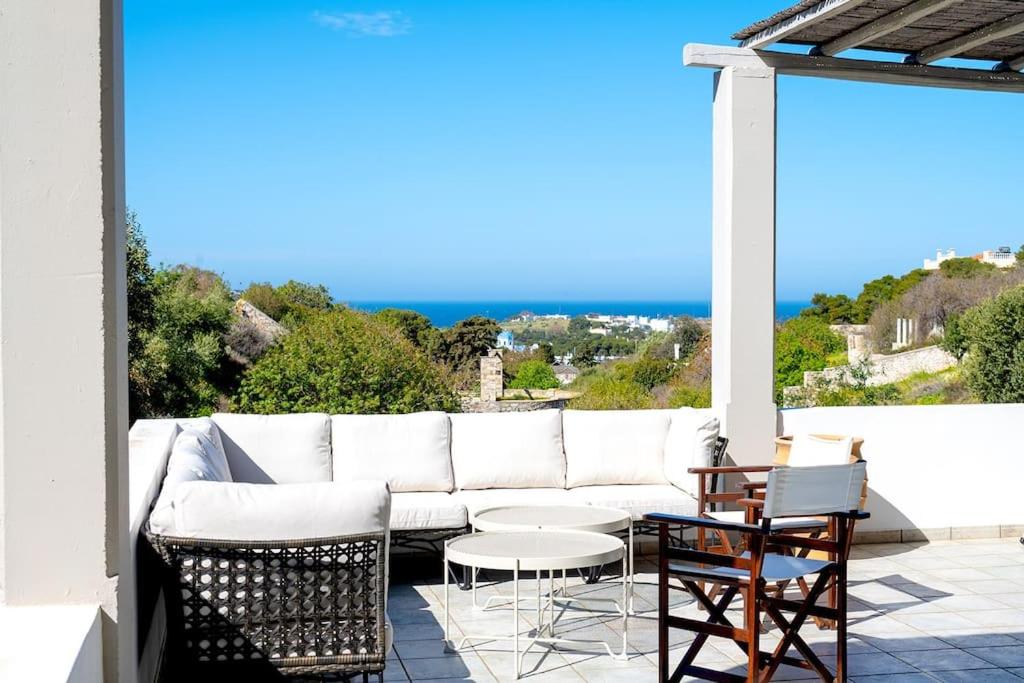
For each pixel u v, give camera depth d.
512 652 4.60
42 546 2.71
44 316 2.70
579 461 6.56
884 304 23.73
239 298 20.94
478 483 6.44
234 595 3.45
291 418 6.32
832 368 23.77
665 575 4.04
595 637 4.82
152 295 19.94
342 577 3.49
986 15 5.90
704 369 20.84
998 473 6.98
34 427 2.70
